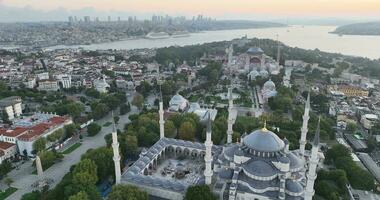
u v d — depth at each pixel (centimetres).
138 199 16562
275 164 16925
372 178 19112
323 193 17850
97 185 19738
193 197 15888
